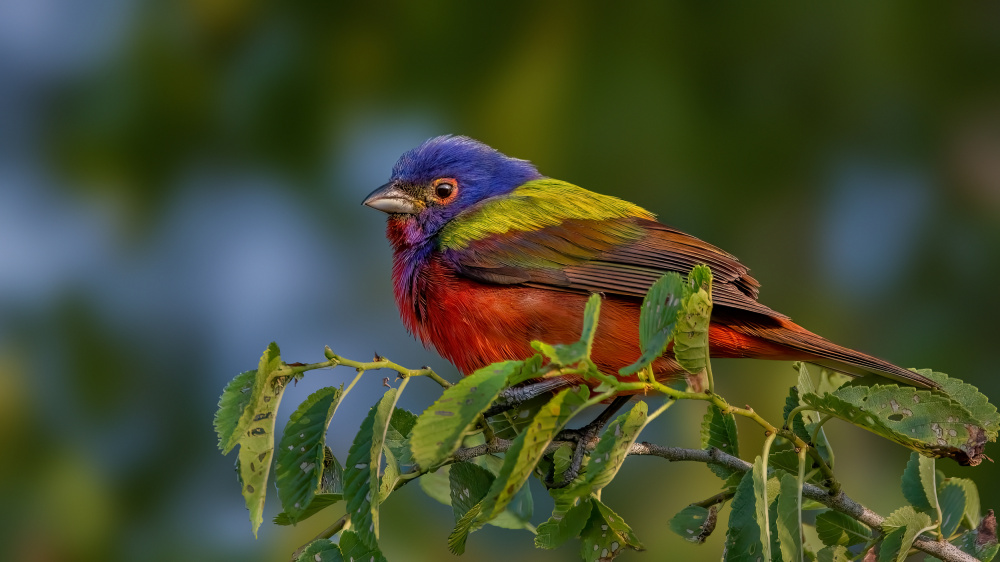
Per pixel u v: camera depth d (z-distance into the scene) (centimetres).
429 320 955
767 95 1087
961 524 738
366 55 1104
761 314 858
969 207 1152
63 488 1053
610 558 652
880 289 1139
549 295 909
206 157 1159
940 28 1095
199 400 1163
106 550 1041
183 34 1125
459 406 477
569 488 572
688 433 1051
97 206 1176
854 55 1077
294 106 1128
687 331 545
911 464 716
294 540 1024
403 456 654
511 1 1068
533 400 809
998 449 1022
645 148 1055
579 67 1055
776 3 1062
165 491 1105
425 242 985
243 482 535
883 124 1139
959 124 1135
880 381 799
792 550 548
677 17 1063
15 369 1120
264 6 1123
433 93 1087
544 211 955
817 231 1116
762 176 1095
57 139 1163
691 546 1011
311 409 548
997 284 1120
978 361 1091
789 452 696
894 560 637
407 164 1033
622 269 914
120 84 1131
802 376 712
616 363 893
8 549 1025
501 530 1059
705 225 1102
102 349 1160
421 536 980
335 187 1230
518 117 1054
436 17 1073
